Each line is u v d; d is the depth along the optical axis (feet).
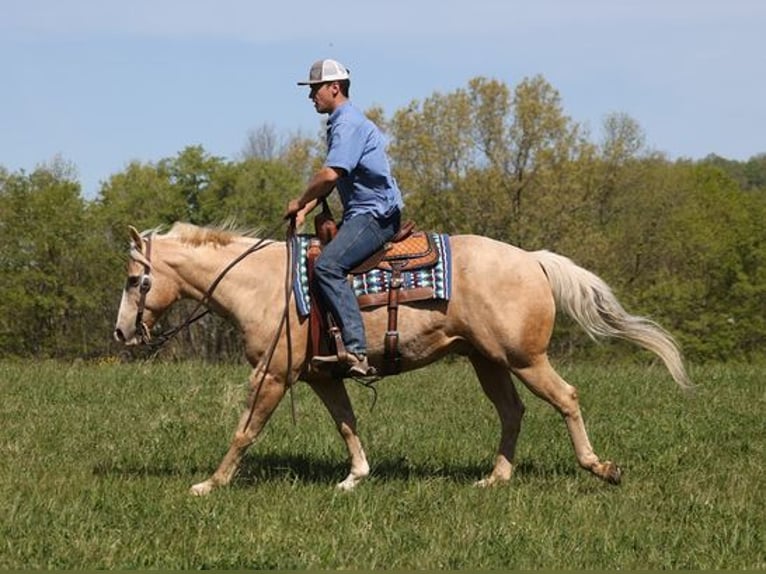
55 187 160.45
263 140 274.77
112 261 160.35
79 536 23.75
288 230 29.94
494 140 148.77
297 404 45.78
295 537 24.03
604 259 151.12
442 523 25.40
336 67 29.22
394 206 29.58
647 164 173.88
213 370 59.82
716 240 163.84
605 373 58.75
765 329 158.20
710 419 42.16
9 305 156.87
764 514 26.96
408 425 41.09
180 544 23.39
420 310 29.40
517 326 29.30
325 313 29.43
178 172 165.37
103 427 40.01
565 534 24.57
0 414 43.42
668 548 23.95
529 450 36.22
